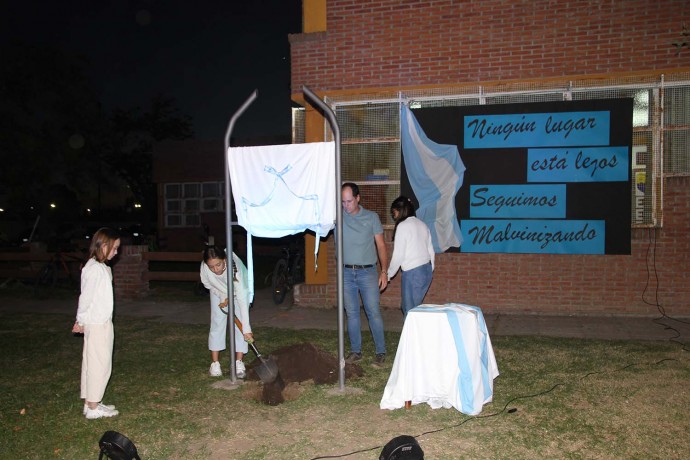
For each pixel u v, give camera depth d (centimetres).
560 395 548
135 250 1150
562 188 891
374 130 978
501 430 476
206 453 451
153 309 1043
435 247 936
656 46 855
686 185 859
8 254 1305
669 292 866
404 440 379
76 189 2481
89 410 520
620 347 706
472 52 924
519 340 752
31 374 659
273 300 1084
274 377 553
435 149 935
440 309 531
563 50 888
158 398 568
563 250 894
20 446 469
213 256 587
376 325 655
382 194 975
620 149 870
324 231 582
